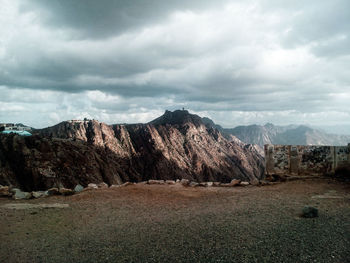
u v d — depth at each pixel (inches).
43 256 220.5
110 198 460.1
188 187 570.6
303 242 230.2
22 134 5123.0
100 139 7490.2
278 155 611.5
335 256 200.8
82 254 223.3
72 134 7219.5
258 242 234.1
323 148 585.0
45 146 4431.6
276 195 448.8
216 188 557.9
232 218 314.5
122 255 218.7
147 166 7298.2
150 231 278.5
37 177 3853.3
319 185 513.3
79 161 4606.3
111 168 5251.0
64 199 456.1
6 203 426.9
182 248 228.4
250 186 573.3
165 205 409.7
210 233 262.8
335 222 283.0
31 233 280.4
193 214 346.0
